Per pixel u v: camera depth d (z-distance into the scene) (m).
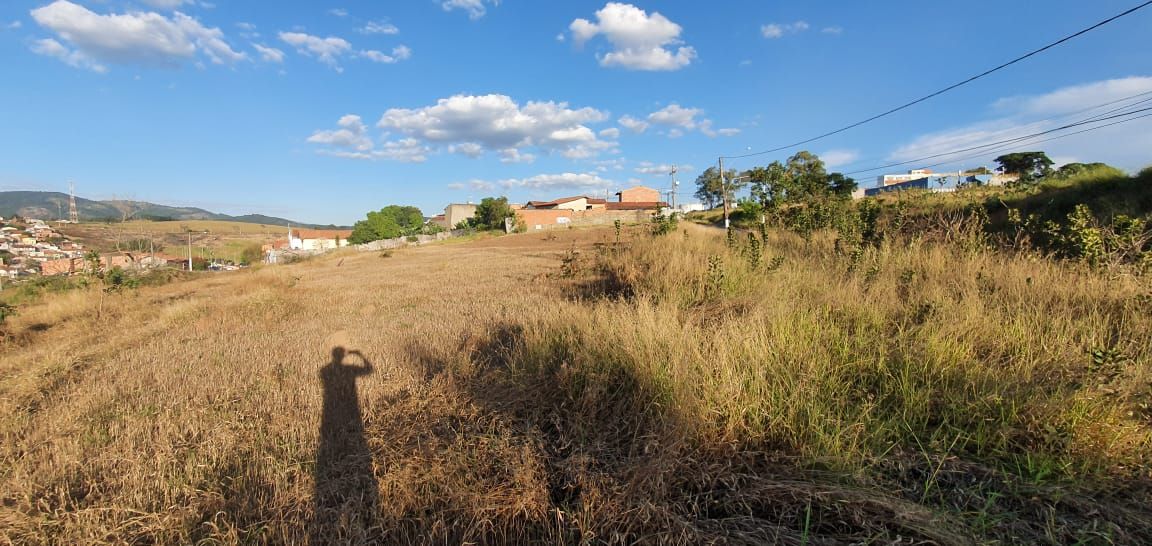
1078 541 1.99
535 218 74.94
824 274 6.80
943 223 8.97
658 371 3.47
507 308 7.66
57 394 4.98
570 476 2.74
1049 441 2.54
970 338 3.82
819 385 3.28
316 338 6.79
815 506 2.34
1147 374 2.96
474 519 2.47
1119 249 6.10
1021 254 6.69
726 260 7.79
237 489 2.89
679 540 2.16
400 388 4.45
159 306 11.91
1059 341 3.68
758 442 2.89
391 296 11.16
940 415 3.00
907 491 2.39
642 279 7.93
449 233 66.69
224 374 5.11
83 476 3.18
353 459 3.18
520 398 3.77
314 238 93.94
